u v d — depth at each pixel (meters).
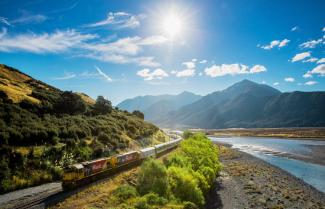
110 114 72.88
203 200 27.80
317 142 112.69
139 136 65.50
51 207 21.98
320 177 46.59
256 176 45.09
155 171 27.30
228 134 189.62
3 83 62.59
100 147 43.75
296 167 56.12
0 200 23.67
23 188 27.83
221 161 61.97
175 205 23.39
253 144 108.12
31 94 59.28
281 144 106.50
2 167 28.12
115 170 36.00
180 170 30.11
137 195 25.53
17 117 41.22
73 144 40.28
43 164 32.28
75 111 61.09
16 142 34.28
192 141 53.25
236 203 30.88
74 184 27.27
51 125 43.69
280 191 36.19
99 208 21.75
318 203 31.67
